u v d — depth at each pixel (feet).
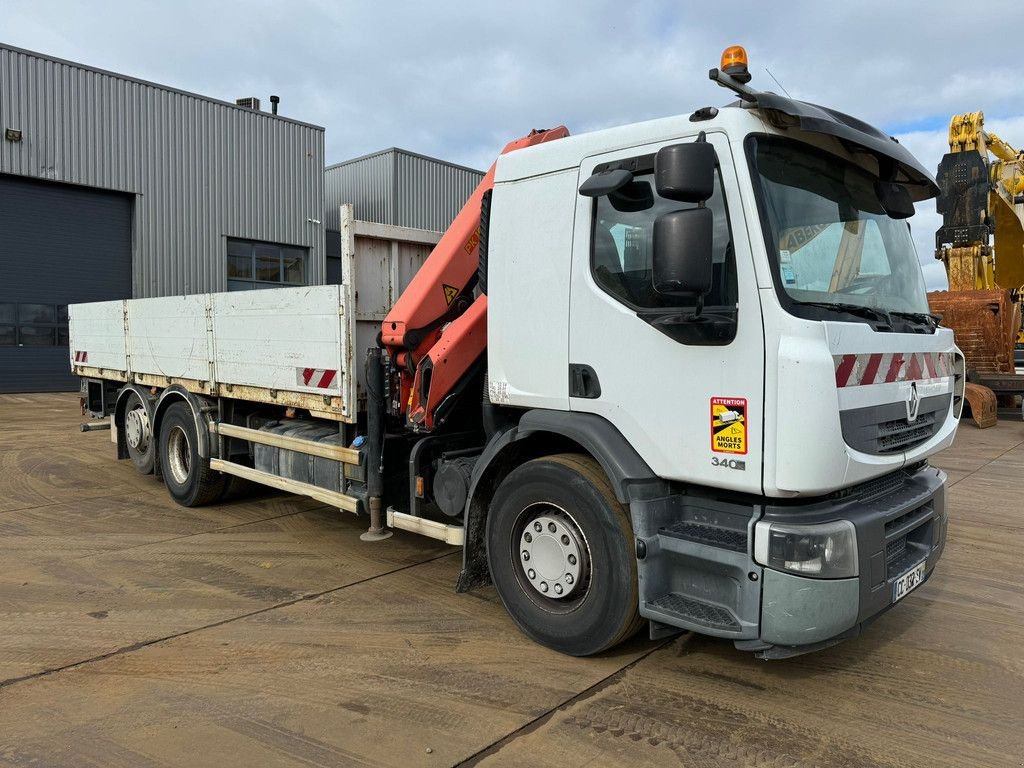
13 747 9.62
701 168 9.55
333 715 10.49
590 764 9.34
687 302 10.52
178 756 9.45
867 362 10.37
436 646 12.87
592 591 11.70
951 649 12.94
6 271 62.28
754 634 10.03
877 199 12.42
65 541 19.30
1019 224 56.80
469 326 14.34
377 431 15.99
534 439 13.26
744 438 9.99
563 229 12.12
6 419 46.98
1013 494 25.80
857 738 10.00
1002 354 49.01
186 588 15.78
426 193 89.25
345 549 18.70
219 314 20.51
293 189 79.61
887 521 10.57
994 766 9.34
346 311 16.15
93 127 65.10
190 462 22.54
